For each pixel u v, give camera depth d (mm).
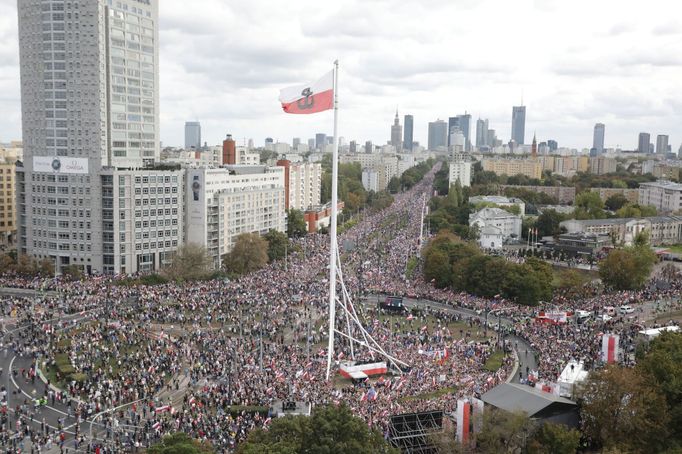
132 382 156125
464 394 147125
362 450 98375
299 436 104500
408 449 119938
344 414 102688
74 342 182625
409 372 170500
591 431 123625
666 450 118375
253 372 160000
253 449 96062
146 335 193375
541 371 165125
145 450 113875
